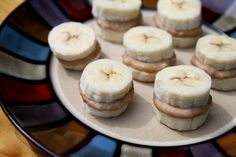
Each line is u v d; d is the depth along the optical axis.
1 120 0.25
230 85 0.28
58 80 0.27
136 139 0.24
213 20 0.33
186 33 0.30
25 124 0.22
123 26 0.31
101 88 0.25
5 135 0.24
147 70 0.28
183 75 0.25
